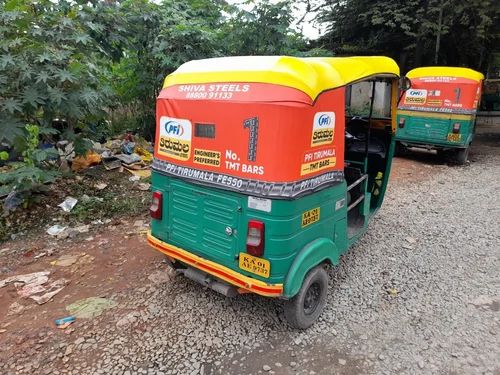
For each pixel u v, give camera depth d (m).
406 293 3.89
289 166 2.68
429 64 14.93
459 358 3.03
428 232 5.36
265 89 2.72
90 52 6.15
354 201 4.27
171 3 8.66
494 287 4.02
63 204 5.39
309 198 2.91
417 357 3.03
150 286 3.84
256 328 3.29
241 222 2.88
